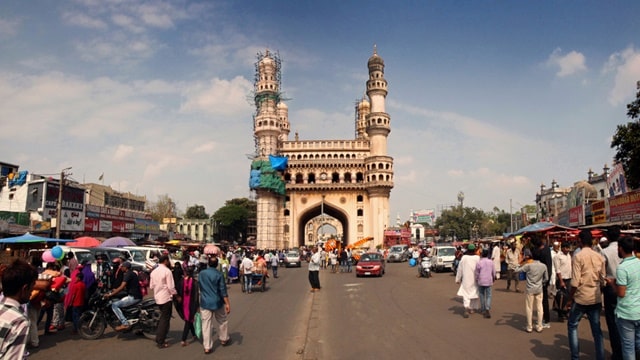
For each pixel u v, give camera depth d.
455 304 14.42
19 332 4.02
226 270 24.52
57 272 11.09
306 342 9.60
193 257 24.84
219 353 8.83
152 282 9.48
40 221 30.73
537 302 9.79
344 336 10.09
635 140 23.55
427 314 12.56
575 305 7.27
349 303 15.49
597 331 7.14
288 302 16.25
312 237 109.12
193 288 9.72
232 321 12.36
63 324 11.36
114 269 12.22
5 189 32.34
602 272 7.16
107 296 10.29
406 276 27.20
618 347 7.25
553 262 11.61
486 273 11.60
